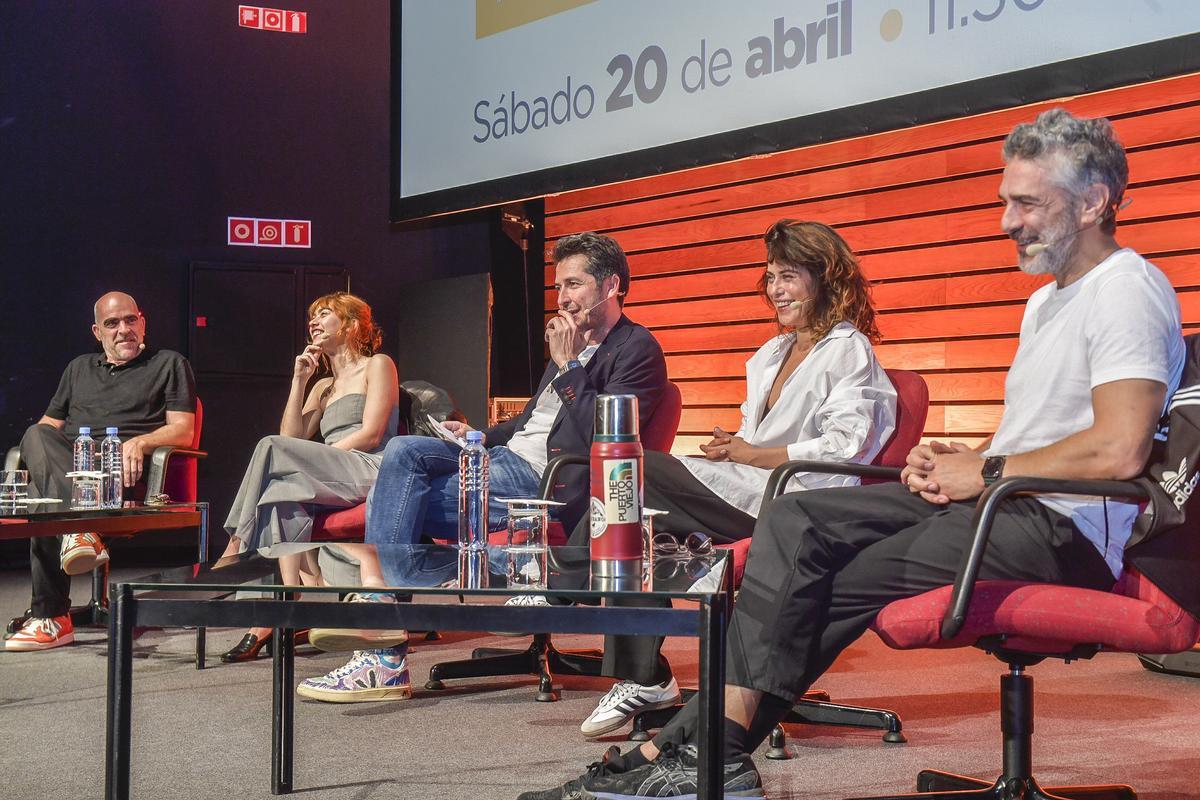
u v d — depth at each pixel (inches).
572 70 209.0
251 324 266.8
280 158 273.4
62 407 176.4
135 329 174.6
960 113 157.5
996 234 193.9
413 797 78.8
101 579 164.1
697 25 189.2
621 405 59.8
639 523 59.9
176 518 123.4
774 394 108.1
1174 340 65.9
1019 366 73.0
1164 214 172.7
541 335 265.1
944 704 111.7
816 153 217.6
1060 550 65.5
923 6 161.2
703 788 49.2
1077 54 146.6
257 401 267.4
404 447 107.5
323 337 149.7
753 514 96.5
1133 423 63.1
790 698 63.7
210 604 52.7
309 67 275.3
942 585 65.4
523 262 268.1
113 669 53.1
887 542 66.4
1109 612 61.6
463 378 260.1
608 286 115.1
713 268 234.5
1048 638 62.8
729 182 231.5
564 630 49.9
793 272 105.2
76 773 84.6
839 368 100.3
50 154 256.5
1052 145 68.6
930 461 69.0
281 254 273.4
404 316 273.0
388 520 106.3
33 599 144.8
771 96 179.3
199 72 267.3
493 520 110.2
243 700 111.9
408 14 240.2
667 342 241.3
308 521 125.8
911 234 204.4
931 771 75.0
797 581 64.2
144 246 263.1
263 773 84.9
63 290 257.3
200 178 267.4
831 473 81.9
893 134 206.8
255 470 124.3
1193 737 97.0
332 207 277.0
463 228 285.6
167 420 171.8
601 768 66.6
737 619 64.8
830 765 87.7
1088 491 62.4
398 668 113.6
